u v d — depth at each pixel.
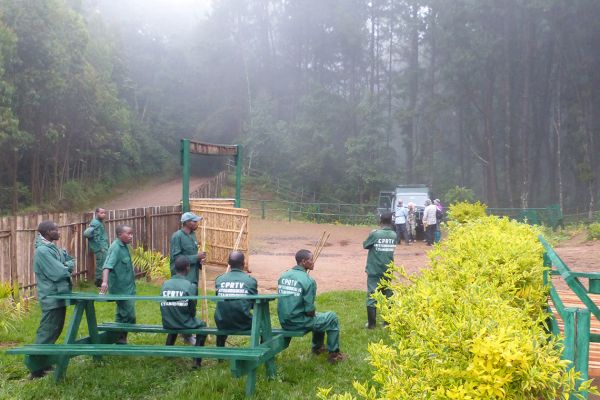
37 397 5.30
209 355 5.16
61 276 6.15
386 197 31.53
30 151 39.31
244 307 6.14
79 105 38.47
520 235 6.65
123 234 7.24
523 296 5.01
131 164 57.03
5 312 8.34
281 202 45.28
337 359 6.42
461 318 3.09
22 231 9.91
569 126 44.00
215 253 14.39
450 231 9.34
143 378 5.86
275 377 5.82
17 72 33.12
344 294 11.14
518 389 2.73
